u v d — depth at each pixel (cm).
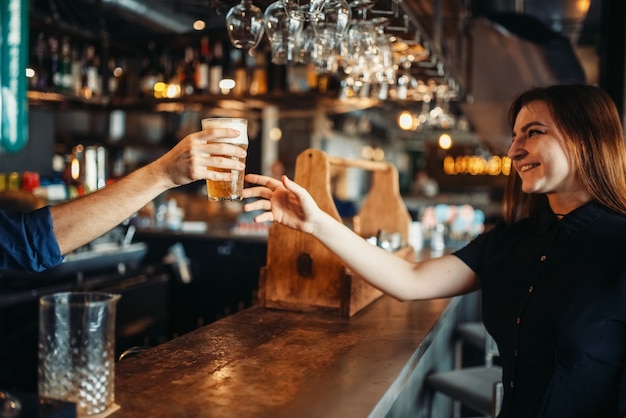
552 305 147
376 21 203
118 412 103
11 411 88
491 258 173
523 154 162
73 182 379
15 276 319
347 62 234
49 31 399
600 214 151
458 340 334
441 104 398
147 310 381
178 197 671
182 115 685
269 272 195
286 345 150
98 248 361
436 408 284
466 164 1342
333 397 113
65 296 103
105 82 440
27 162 462
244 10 180
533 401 145
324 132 907
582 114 154
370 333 164
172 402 109
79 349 97
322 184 195
